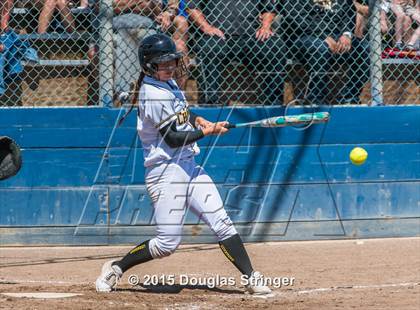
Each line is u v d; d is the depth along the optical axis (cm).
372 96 2645
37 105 2644
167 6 2575
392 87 2773
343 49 2633
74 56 2666
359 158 2281
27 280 2047
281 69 2628
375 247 2494
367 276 2083
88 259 2361
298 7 2611
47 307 1598
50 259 2356
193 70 2631
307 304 1689
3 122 2516
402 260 2295
